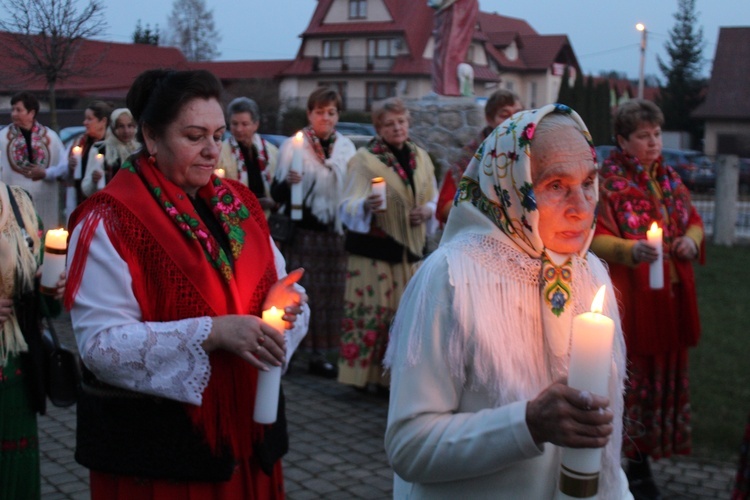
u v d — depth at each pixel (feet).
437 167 31.42
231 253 7.54
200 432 6.97
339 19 161.27
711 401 17.62
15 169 28.14
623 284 12.14
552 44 173.06
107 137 24.58
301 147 19.08
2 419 9.19
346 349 17.47
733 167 44.14
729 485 13.51
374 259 17.13
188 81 7.22
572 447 4.61
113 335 6.68
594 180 5.57
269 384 6.91
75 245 6.99
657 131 12.32
